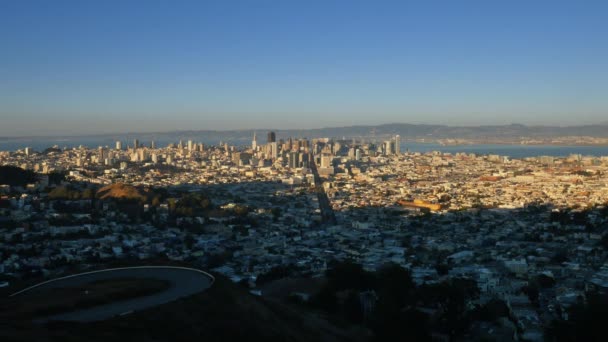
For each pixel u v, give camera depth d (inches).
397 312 2716.5
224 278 2421.3
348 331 2613.2
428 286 3400.6
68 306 1918.1
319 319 2659.9
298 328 2281.0
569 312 2682.1
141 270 2561.5
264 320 2142.0
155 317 1838.1
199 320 1921.8
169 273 2491.4
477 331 2989.7
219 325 1939.0
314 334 2301.9
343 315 2965.1
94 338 1616.6
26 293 2164.1
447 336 2834.6
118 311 1889.8
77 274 2509.8
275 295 3521.2
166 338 1755.7
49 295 2074.3
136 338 1685.5
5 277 4232.3
